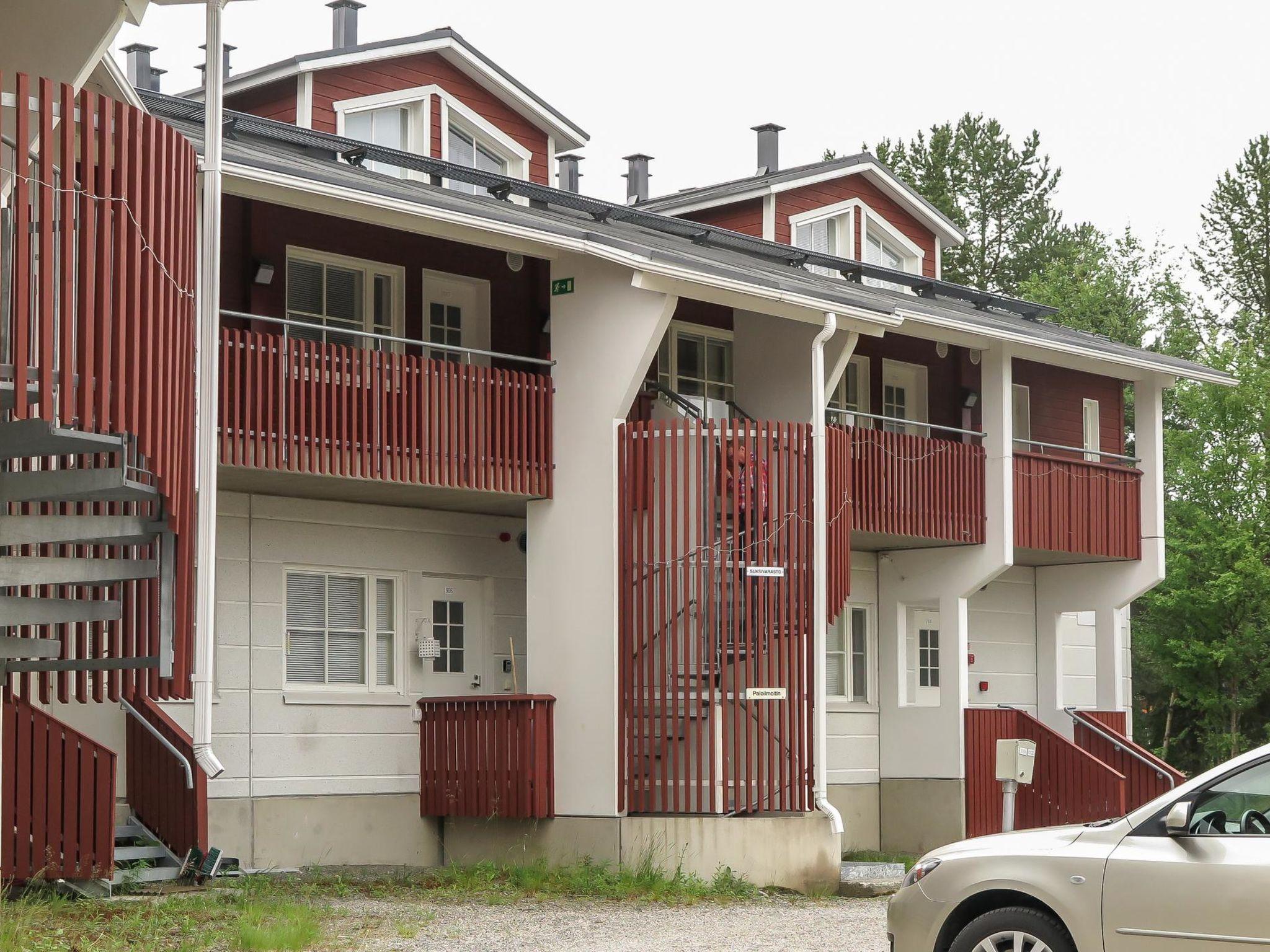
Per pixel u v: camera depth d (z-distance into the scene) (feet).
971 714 67.41
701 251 65.00
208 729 37.68
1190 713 125.90
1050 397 77.66
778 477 54.08
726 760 52.08
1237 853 25.96
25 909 37.52
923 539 65.82
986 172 151.12
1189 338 113.39
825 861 52.65
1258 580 102.53
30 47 37.32
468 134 70.69
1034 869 27.48
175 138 33.99
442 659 57.06
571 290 54.34
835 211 81.46
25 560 34.42
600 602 52.75
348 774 53.67
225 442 46.06
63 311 28.89
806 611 53.88
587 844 52.16
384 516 55.72
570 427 53.98
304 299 53.47
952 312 65.72
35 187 29.27
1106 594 74.54
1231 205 146.72
